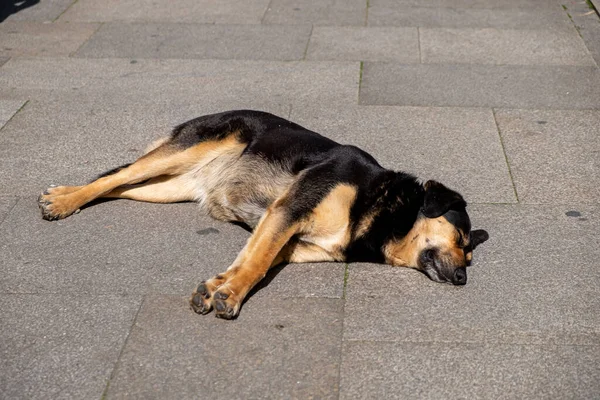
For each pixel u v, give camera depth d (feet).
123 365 12.10
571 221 16.48
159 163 16.60
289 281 14.40
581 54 25.57
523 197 17.44
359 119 21.16
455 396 11.61
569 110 21.71
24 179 17.87
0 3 30.32
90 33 27.35
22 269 14.52
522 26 28.12
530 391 11.72
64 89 22.91
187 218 16.55
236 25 28.19
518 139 20.12
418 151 19.49
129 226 16.11
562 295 14.02
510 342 12.76
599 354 12.48
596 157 19.20
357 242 14.78
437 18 29.01
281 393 11.59
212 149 16.65
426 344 12.69
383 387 11.75
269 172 15.81
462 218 14.55
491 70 24.39
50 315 13.25
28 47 26.05
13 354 12.32
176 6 30.30
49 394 11.51
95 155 19.12
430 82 23.52
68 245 15.33
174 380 11.82
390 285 14.34
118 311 13.37
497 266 14.94
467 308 13.65
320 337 12.82
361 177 14.88
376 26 28.17
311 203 14.37
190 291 13.94
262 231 13.98
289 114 21.39
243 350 12.46
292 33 27.43
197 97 22.43
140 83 23.34
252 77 23.80
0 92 22.66
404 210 14.71
